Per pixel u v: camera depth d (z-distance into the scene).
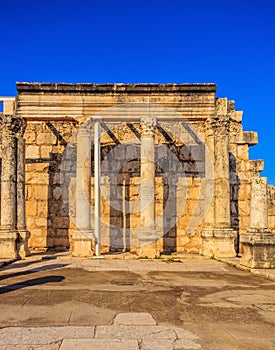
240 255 18.44
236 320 7.38
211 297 9.31
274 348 5.97
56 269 13.80
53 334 6.48
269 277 11.91
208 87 18.09
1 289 10.16
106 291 9.95
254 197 13.96
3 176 17.47
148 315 7.66
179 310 8.07
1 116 18.05
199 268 14.16
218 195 17.67
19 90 18.00
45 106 18.03
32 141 20.22
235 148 19.95
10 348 5.84
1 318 7.42
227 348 5.94
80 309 8.09
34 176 20.14
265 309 8.20
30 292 9.77
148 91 18.05
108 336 6.40
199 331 6.71
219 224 17.50
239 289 10.30
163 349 5.86
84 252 17.27
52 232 19.98
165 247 19.89
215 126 17.97
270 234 13.69
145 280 11.63
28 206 20.06
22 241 17.23
